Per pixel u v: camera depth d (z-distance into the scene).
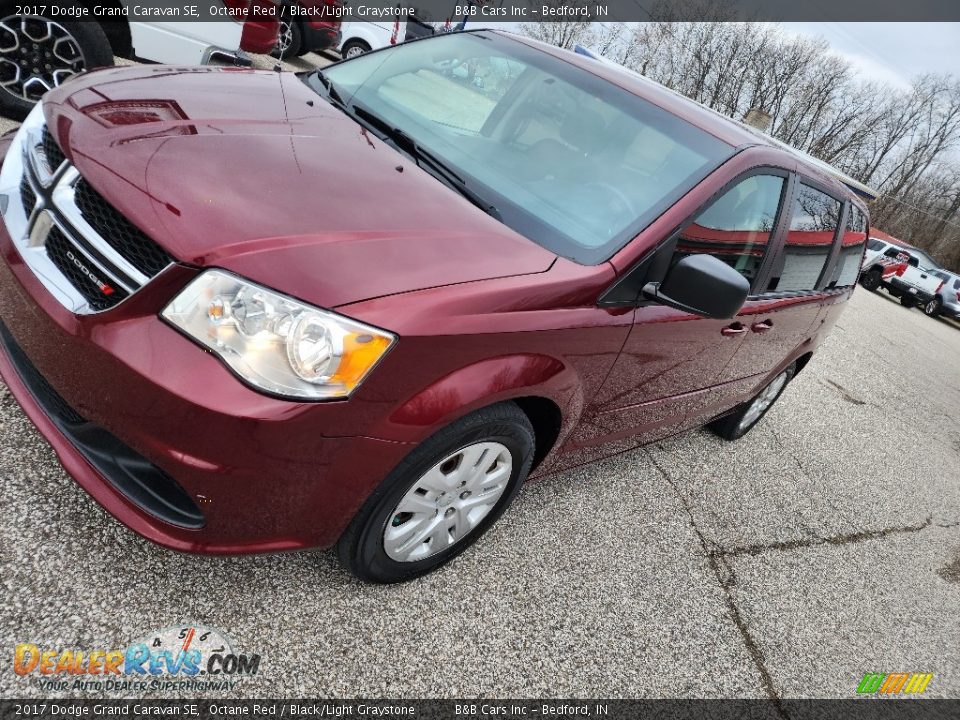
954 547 4.22
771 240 2.87
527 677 2.06
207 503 1.56
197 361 1.46
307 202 1.73
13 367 1.86
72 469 1.69
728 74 43.41
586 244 2.12
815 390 6.22
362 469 1.66
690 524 3.19
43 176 1.76
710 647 2.51
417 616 2.08
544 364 1.90
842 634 2.93
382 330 1.54
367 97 2.63
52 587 1.71
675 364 2.60
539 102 2.61
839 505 4.09
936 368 10.24
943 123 47.19
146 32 4.59
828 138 48.59
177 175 1.67
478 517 2.18
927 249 49.62
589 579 2.54
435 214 1.93
